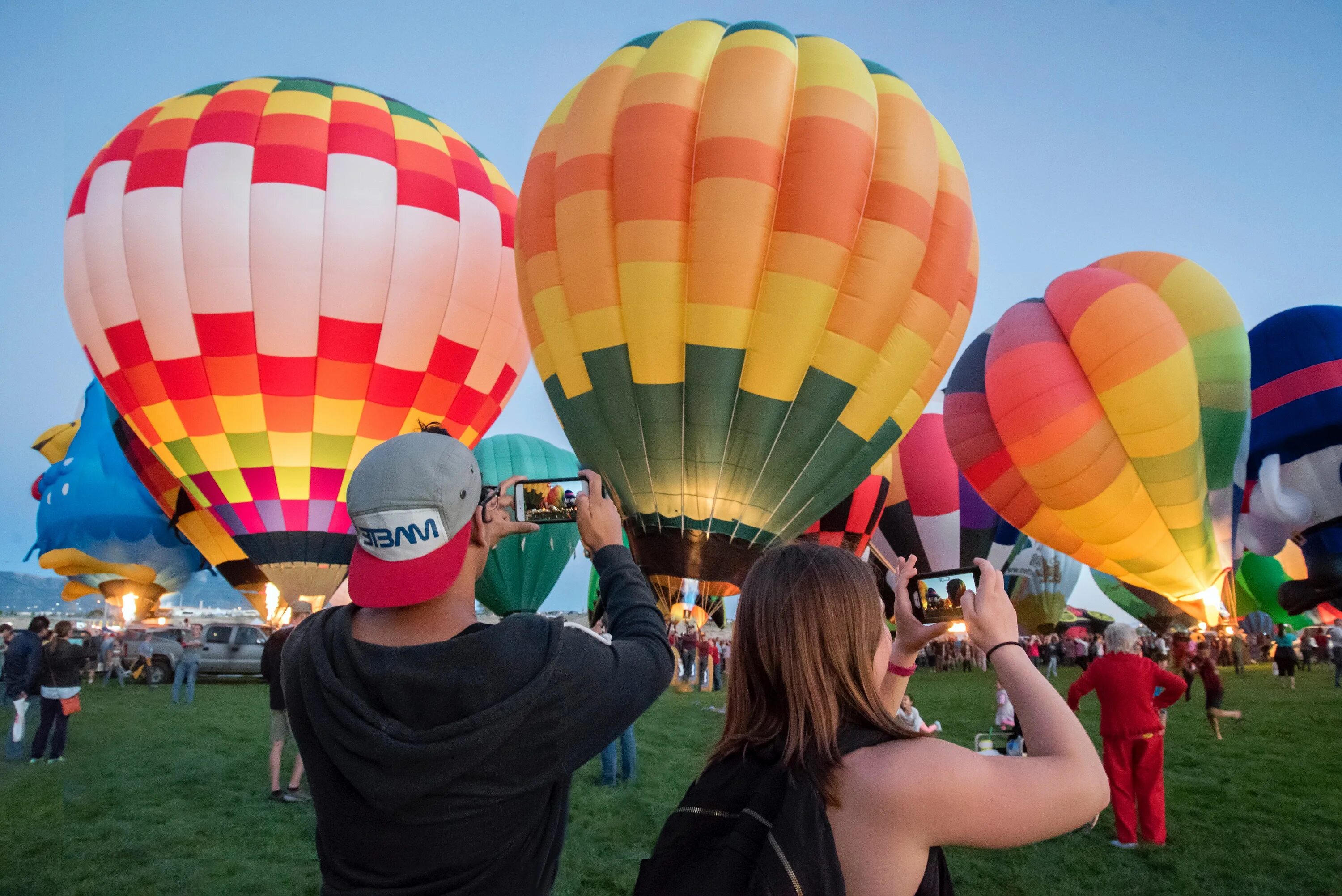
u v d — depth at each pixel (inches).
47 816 200.1
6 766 229.6
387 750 40.2
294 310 475.8
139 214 465.7
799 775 39.3
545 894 45.4
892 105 391.9
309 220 477.4
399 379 506.0
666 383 373.4
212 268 465.1
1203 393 590.6
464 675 41.8
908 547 877.8
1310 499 652.1
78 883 161.5
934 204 387.5
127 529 716.7
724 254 361.1
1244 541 684.7
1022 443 587.2
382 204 494.3
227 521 499.5
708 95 380.5
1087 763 37.7
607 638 51.7
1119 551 606.9
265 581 636.1
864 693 41.7
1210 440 597.3
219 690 530.9
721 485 378.6
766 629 43.3
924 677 830.5
